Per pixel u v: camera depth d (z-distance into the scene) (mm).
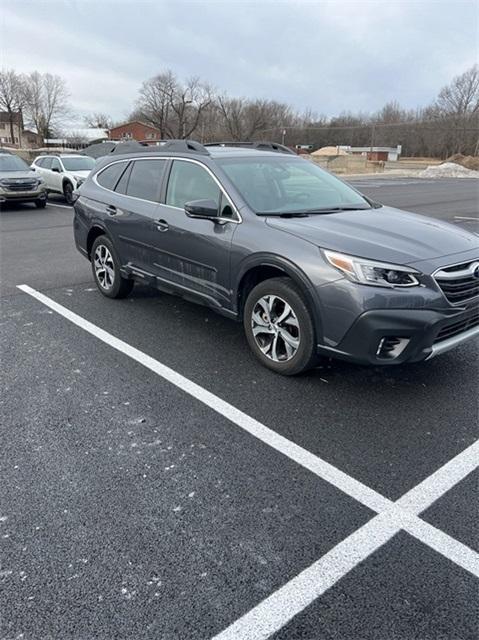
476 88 75562
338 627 1881
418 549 2238
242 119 77500
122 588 2037
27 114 85438
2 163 14812
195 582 2066
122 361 4125
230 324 4977
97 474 2738
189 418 3291
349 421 3256
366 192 22578
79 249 6109
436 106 80500
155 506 2498
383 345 3184
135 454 2916
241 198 3953
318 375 3852
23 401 3484
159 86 71000
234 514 2447
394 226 3760
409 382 3760
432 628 1876
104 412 3357
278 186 4273
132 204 5004
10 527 2352
